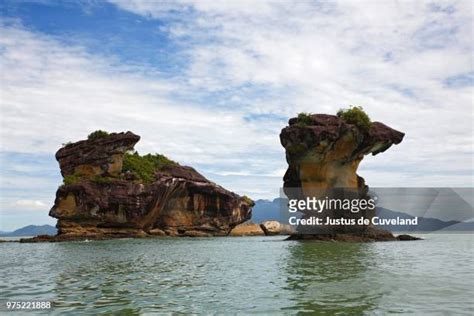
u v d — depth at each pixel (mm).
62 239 83875
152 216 103438
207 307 15594
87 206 90812
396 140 68938
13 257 40812
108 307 15820
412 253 38219
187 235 110625
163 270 27828
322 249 44000
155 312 14906
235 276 24062
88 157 98625
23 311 15289
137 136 102625
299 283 20641
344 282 20641
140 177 102500
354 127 65250
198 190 116500
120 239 85750
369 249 43531
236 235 121500
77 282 22297
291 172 69312
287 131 64375
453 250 41906
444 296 16766
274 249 45969
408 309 14633
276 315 14117
